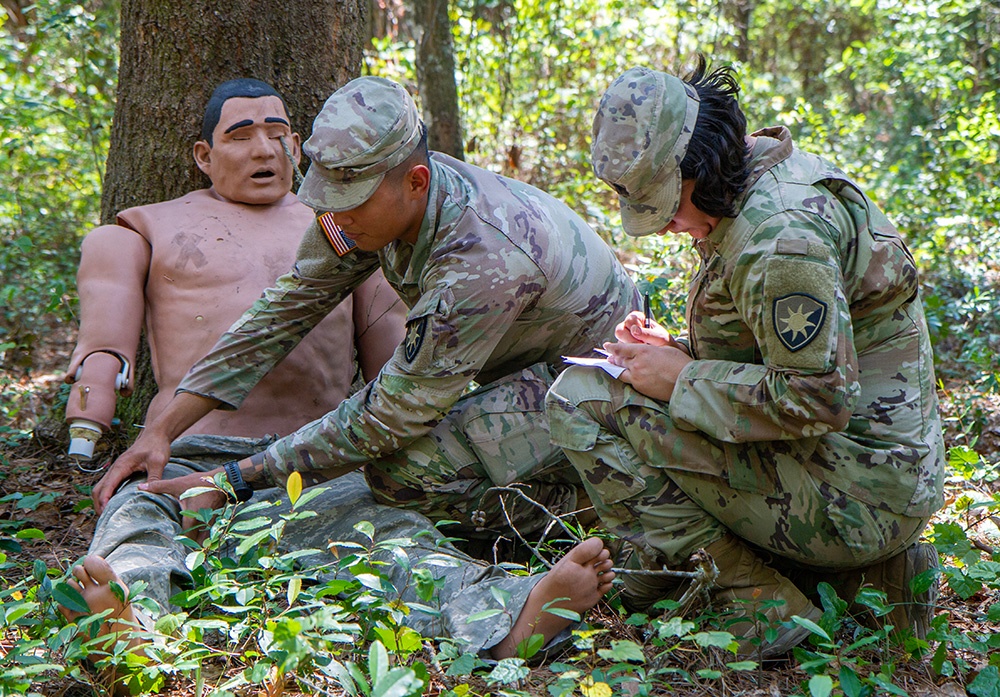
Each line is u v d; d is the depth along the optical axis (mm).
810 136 9070
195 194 3920
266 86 3854
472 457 3059
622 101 2355
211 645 2645
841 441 2469
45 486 3986
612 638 2697
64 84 8852
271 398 3613
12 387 5223
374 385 2916
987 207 6898
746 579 2621
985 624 2771
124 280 3660
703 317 2543
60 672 2311
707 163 2326
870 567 2676
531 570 2840
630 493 2631
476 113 9281
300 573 2557
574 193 8242
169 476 3281
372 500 3129
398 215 2844
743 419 2434
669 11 10125
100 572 2365
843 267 2381
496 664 2371
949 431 4562
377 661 2049
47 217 7387
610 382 2643
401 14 10367
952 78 9289
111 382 3514
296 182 4176
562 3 9742
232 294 3660
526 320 3037
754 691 2410
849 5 11992
